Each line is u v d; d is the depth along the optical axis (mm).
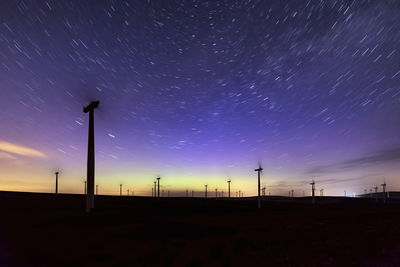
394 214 49188
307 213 50719
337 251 15070
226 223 28812
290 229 24812
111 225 24234
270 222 31141
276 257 13453
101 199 81562
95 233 19531
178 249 14453
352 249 15766
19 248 14062
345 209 70625
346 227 27016
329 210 63531
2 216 30641
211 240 17641
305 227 26516
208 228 24062
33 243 15367
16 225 23297
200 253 13781
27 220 26875
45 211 37344
